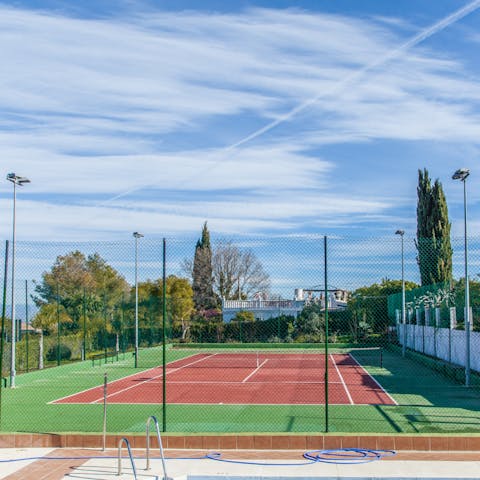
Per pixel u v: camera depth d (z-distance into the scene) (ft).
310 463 36.37
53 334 110.01
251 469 35.40
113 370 105.40
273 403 65.62
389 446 39.01
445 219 150.82
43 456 38.88
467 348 75.10
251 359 128.67
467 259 73.15
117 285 146.30
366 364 112.27
